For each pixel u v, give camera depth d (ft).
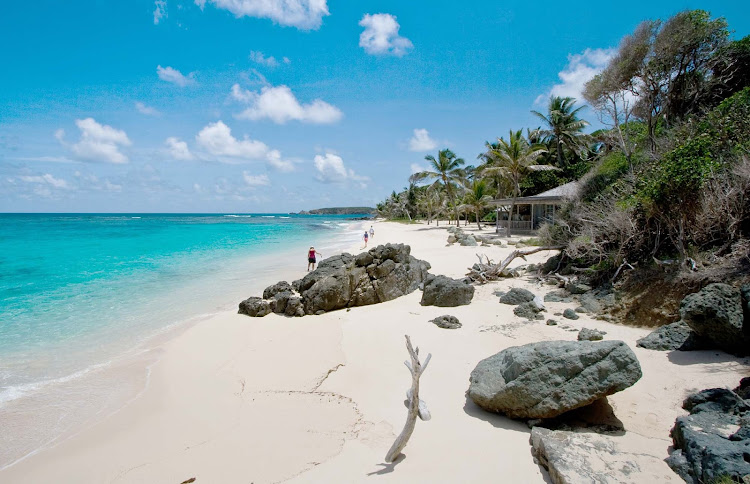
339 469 15.78
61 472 16.94
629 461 14.34
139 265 77.77
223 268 74.13
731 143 37.70
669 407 18.62
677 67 56.29
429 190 207.00
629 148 56.24
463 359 26.27
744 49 55.11
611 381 16.99
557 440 15.74
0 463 17.83
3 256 90.99
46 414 21.99
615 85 57.62
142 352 31.07
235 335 34.55
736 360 21.72
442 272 59.16
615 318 31.89
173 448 18.30
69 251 102.37
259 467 16.28
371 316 37.99
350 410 20.74
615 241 39.81
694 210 31.78
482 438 17.38
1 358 29.86
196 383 25.32
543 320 33.14
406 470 15.40
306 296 41.65
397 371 25.14
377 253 46.19
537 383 17.90
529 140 150.92
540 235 74.90
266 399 22.57
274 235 172.55
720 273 27.09
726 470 12.35
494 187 183.01
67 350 31.53
